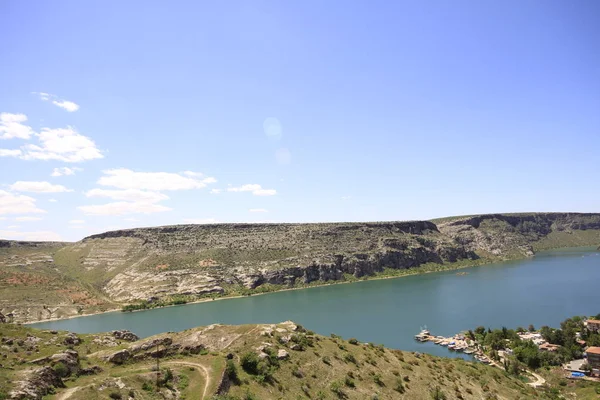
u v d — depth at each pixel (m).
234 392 59.03
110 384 53.03
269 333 85.19
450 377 91.44
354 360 84.44
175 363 67.62
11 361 60.09
